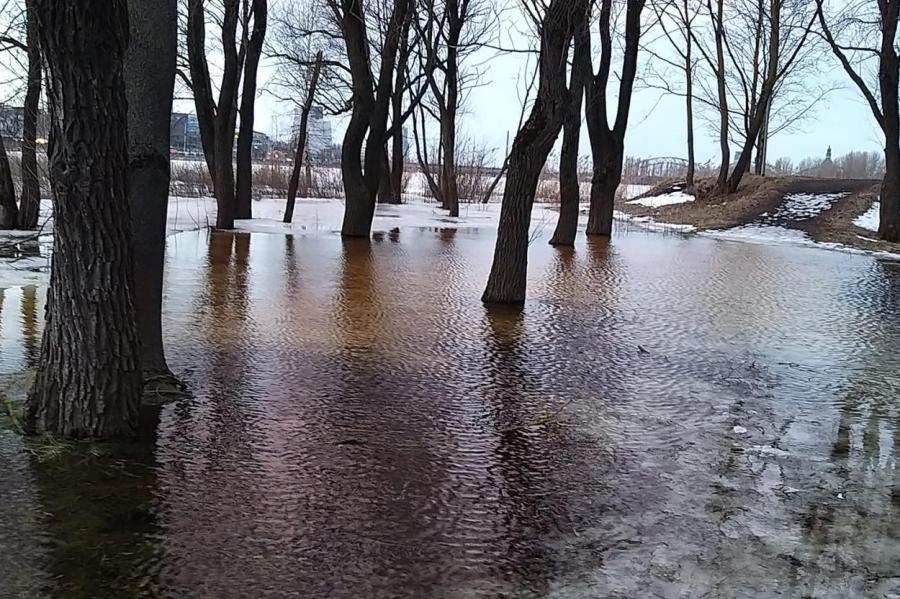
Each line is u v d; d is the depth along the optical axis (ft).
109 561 11.66
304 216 79.56
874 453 17.70
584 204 132.26
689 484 15.51
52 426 16.30
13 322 26.35
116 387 16.38
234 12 61.46
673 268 51.29
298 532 12.83
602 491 15.02
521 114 55.47
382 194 109.29
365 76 59.36
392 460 16.12
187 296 33.04
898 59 68.33
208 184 100.58
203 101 67.36
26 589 10.81
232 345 24.95
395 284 39.11
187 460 15.55
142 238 18.90
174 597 10.80
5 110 48.98
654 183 172.14
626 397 21.35
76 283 15.90
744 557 12.55
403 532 13.00
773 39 100.53
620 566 12.14
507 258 34.50
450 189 91.91
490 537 12.96
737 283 44.70
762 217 91.71
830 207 91.40
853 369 25.30
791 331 31.09
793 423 19.67
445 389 21.35
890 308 37.35
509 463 16.26
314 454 16.24
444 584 11.44
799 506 14.65
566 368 24.17
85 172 15.46
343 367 23.07
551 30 32.48
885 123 70.64
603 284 42.50
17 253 40.81
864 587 11.72
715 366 25.12
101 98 15.23
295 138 111.86
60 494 13.76
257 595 10.94
